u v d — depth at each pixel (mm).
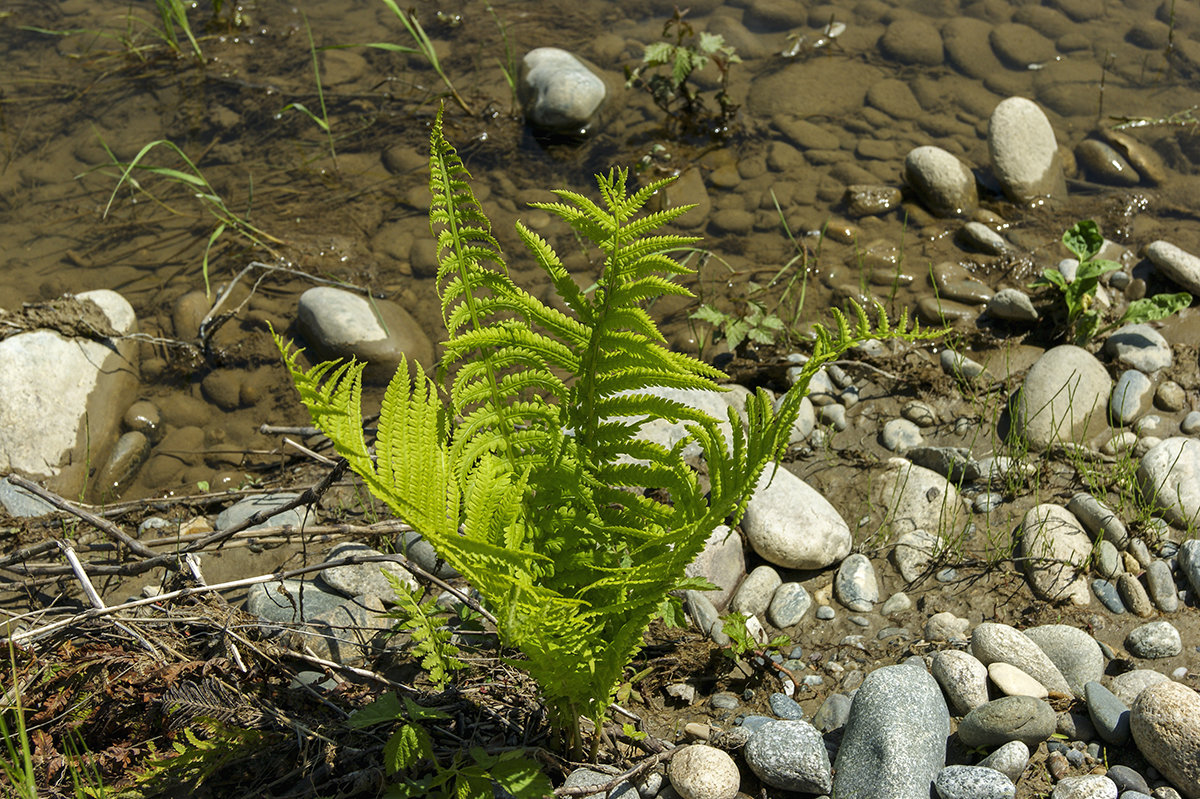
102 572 3184
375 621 3170
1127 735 3006
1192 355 3453
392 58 4215
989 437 3387
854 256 3705
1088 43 4086
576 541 2932
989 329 3555
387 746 2926
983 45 4105
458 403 2912
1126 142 3838
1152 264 3602
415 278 3713
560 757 3012
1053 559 3189
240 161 3967
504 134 3998
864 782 2975
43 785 2971
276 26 4328
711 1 4301
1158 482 3246
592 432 2949
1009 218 3746
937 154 3779
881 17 4223
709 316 3535
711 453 2865
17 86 4152
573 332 2920
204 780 3008
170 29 4191
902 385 3479
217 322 3637
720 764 2996
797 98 4031
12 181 3916
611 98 4047
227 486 3428
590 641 2906
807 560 3227
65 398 3469
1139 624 3137
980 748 3016
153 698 3018
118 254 3762
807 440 3410
